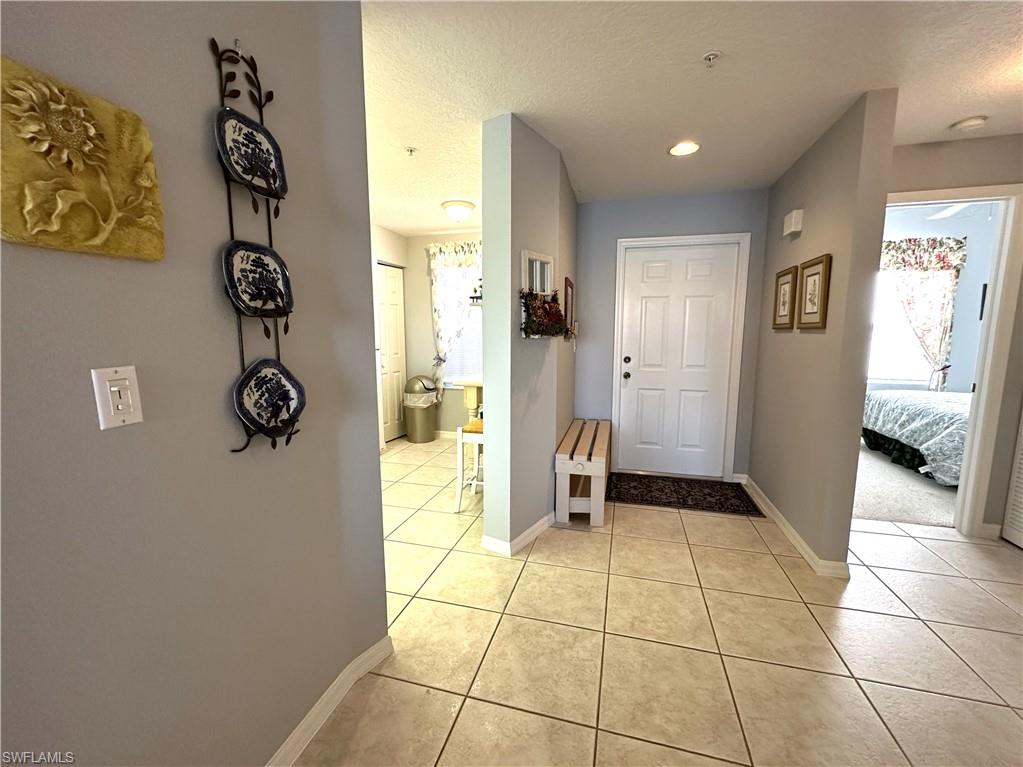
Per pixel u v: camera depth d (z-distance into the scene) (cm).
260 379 105
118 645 79
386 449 466
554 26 146
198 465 93
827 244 222
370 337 148
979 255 490
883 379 533
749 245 329
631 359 371
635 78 177
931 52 160
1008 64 167
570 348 340
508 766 124
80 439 72
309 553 128
